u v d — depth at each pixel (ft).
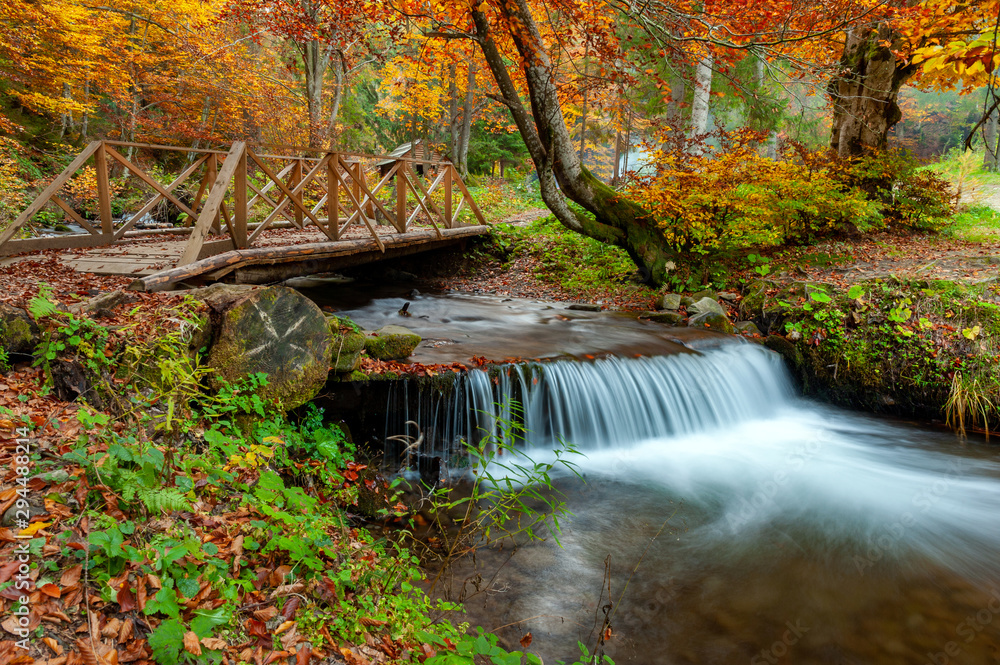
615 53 28.02
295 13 31.76
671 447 21.17
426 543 13.50
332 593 9.12
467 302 33.24
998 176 55.21
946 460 20.58
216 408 13.12
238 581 8.30
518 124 31.48
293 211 39.50
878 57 36.27
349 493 14.24
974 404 23.08
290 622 8.09
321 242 25.77
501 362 19.70
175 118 55.57
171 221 45.68
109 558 7.39
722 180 32.63
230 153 21.11
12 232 20.76
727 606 12.29
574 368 20.62
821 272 30.71
